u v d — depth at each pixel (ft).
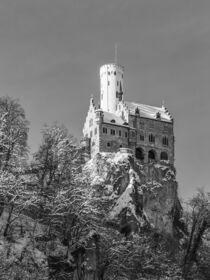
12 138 288.51
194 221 331.16
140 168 572.92
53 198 283.79
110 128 583.17
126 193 515.09
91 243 278.46
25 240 270.05
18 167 281.33
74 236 291.17
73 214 293.02
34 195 278.05
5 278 225.56
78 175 320.91
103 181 518.37
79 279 263.29
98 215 345.31
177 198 595.06
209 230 343.87
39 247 273.33
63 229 293.84
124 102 636.48
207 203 332.60
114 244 325.83
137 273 328.29
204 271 334.03
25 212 305.94
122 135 587.68
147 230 489.67
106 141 574.97
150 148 603.26
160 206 563.48
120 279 309.22
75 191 295.28
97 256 278.67
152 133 610.65
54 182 307.37
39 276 241.76
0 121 290.97
